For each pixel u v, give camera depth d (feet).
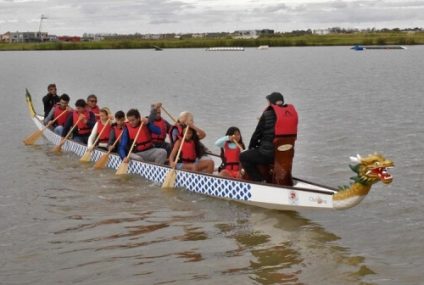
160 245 26.58
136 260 24.72
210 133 59.57
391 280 22.53
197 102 92.73
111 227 29.27
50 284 22.30
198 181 35.65
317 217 30.68
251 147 32.91
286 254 25.43
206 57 375.45
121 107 90.27
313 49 584.40
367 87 114.11
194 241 27.14
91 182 39.32
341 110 76.54
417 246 26.17
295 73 173.37
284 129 30.99
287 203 30.73
